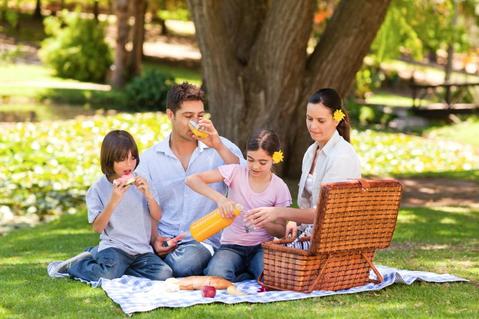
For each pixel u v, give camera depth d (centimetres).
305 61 1323
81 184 1398
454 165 1845
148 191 632
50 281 636
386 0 1257
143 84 2702
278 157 613
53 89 2745
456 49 3331
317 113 613
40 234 1034
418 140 2162
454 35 3067
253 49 1338
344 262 596
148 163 681
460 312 546
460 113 2788
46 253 873
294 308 545
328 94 616
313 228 571
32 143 1650
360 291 596
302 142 1358
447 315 538
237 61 1341
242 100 1332
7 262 812
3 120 2144
